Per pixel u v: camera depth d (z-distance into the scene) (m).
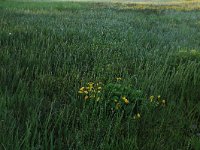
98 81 5.56
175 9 21.67
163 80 5.71
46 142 3.60
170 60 7.20
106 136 3.89
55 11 15.78
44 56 6.73
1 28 9.16
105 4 23.08
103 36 9.42
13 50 6.96
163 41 9.84
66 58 6.94
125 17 15.14
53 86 5.42
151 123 4.34
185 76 5.94
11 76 5.58
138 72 6.18
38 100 4.70
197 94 5.48
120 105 4.54
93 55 7.27
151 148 3.76
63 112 4.25
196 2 29.92
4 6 16.28
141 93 4.91
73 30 9.79
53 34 8.90
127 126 4.16
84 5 20.92
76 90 5.11
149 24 13.57
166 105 5.07
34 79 5.69
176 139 4.03
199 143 3.91
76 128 4.06
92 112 4.31
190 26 14.34
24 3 19.14
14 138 3.71
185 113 4.86
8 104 4.42
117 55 7.46
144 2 28.53
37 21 11.37
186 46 9.14
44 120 4.18
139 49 8.33
